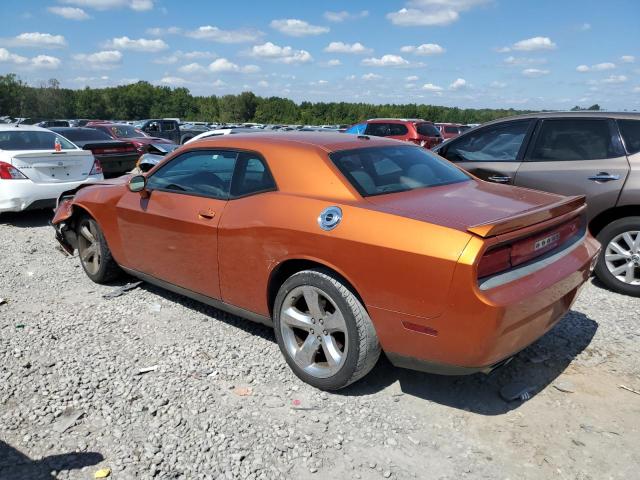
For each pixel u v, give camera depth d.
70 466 2.65
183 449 2.78
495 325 2.63
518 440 2.88
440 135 17.30
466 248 2.64
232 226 3.64
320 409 3.15
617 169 4.96
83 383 3.40
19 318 4.45
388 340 2.98
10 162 7.93
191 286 4.16
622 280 5.01
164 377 3.49
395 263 2.84
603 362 3.71
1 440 2.85
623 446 2.82
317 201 3.28
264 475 2.59
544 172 5.35
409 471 2.64
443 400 3.26
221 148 4.00
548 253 3.13
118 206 4.69
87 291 5.12
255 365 3.66
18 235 7.56
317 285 3.20
